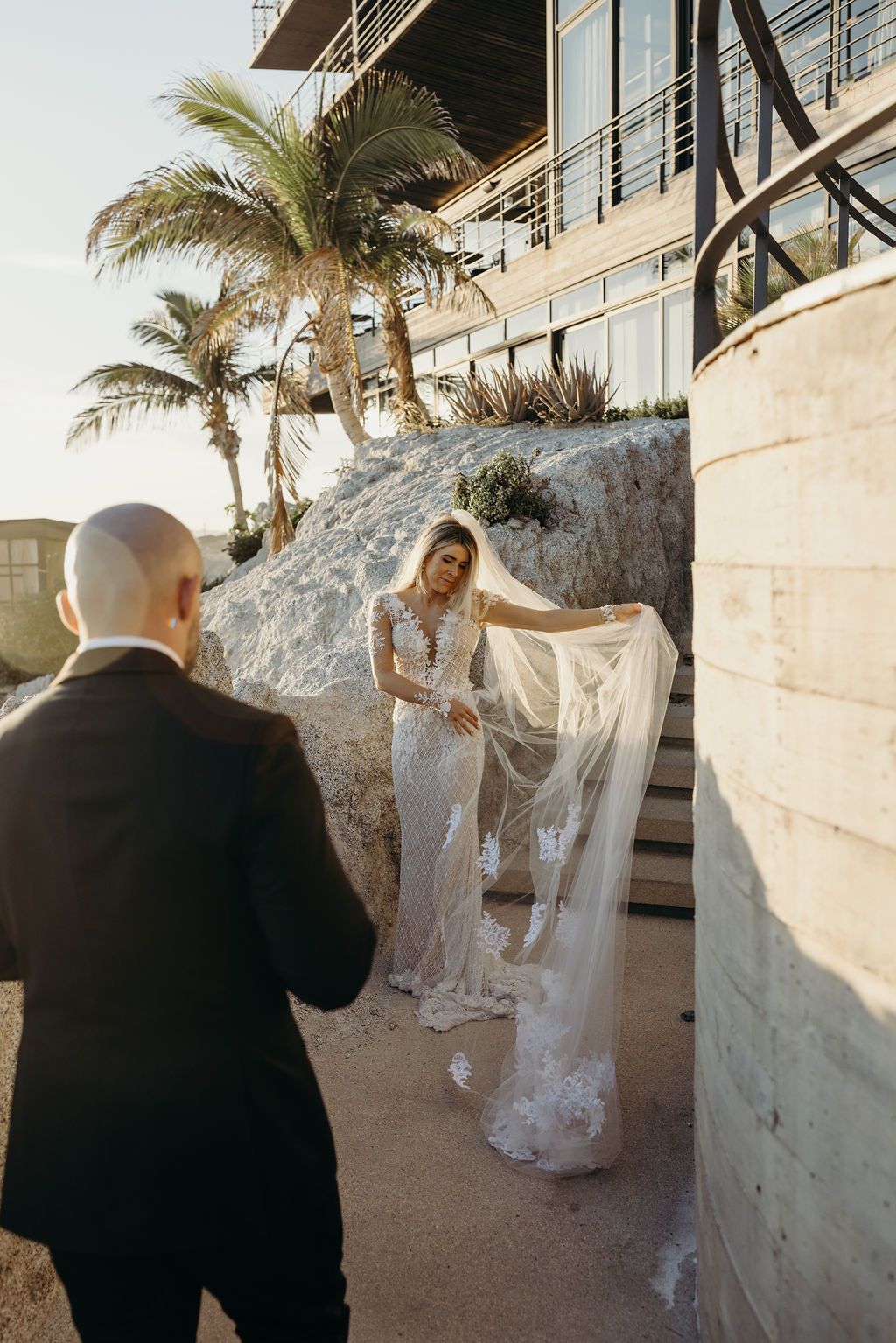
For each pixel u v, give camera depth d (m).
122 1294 1.49
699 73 2.31
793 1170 1.61
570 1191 2.94
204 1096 1.43
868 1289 1.42
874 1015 1.39
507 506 7.46
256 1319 1.58
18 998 2.53
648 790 5.95
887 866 1.35
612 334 14.97
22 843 1.47
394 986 4.33
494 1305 2.48
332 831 4.64
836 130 1.45
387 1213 2.85
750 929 1.74
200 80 12.09
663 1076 3.57
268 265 13.81
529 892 4.22
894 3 10.29
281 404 13.72
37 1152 1.47
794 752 1.56
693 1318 2.42
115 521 1.56
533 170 18.81
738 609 1.76
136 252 13.36
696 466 2.06
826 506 1.45
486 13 17.47
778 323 1.55
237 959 1.46
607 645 3.91
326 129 13.12
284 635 7.95
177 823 1.41
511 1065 3.39
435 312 19.95
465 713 4.14
